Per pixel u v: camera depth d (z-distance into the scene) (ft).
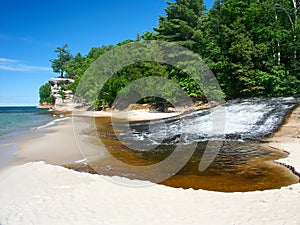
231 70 104.12
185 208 21.20
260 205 21.49
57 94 305.53
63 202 22.71
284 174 32.04
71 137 63.82
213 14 120.78
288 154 41.98
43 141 57.72
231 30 100.32
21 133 73.15
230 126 65.41
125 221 19.07
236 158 41.39
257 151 45.88
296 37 93.91
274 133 56.13
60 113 189.16
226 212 20.25
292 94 91.97
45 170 32.53
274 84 94.22
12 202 22.98
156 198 23.52
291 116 61.00
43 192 25.20
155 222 18.83
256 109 71.82
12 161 40.11
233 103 84.28
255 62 99.76
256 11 99.96
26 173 31.37
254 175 32.22
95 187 26.50
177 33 131.34
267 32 97.66
